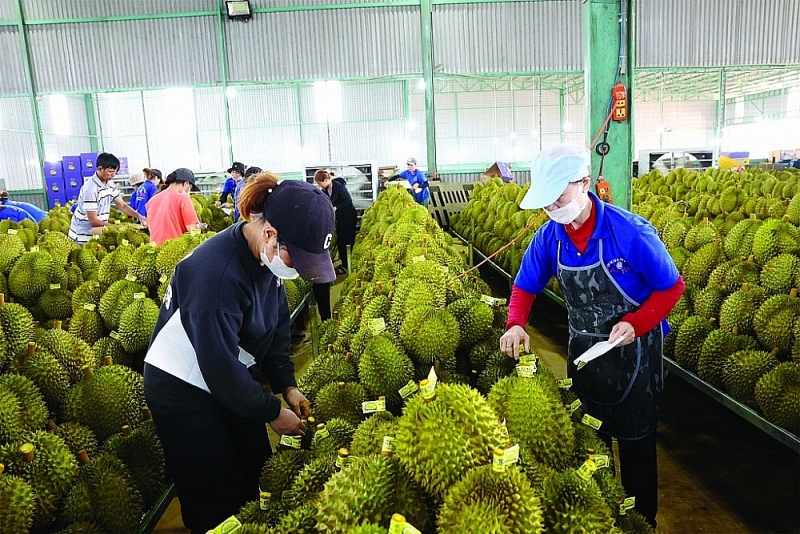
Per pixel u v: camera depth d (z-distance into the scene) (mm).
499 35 12422
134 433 2219
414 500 1299
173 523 2861
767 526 2637
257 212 1670
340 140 16516
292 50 12469
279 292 2111
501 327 2809
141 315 3051
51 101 16062
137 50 12477
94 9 12273
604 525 1340
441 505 1261
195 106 16531
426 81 12141
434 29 12383
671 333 3418
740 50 12727
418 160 18125
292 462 1891
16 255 3641
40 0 12195
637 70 12781
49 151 15828
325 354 2807
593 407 2318
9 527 1526
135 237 5215
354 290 3832
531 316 6086
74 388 2234
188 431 1885
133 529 1923
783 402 2484
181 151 17016
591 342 2230
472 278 3906
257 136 16625
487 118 20531
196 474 1952
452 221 9469
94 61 12531
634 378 2180
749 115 24953
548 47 12500
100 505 1804
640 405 2221
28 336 2287
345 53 12477
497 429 1336
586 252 2092
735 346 2959
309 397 2441
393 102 16188
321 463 1680
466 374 2631
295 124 16312
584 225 2074
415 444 1307
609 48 4066
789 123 22547
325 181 7480
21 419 1900
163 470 2248
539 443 1651
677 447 3369
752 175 7957
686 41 12641
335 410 2248
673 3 12438
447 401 1341
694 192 7293
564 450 1694
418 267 3104
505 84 19391
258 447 2217
